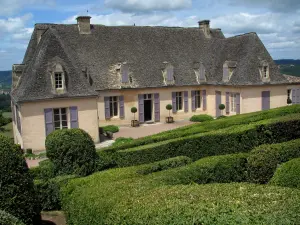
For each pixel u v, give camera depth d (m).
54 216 11.52
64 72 25.78
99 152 14.95
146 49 36.06
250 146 16.92
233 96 33.97
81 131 13.61
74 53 32.34
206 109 37.53
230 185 7.98
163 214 6.44
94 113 26.83
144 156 15.32
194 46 38.88
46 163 14.24
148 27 38.09
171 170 10.80
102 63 33.03
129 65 34.00
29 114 24.61
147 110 36.41
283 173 9.77
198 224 6.06
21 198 9.60
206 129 18.61
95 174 11.02
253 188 7.62
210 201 6.80
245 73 33.19
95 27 35.28
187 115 36.53
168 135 17.62
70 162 13.08
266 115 21.05
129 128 32.41
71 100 25.88
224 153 16.55
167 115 35.41
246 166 12.13
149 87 33.69
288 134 17.75
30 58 31.75
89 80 31.36
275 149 12.25
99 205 7.83
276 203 6.54
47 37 27.66
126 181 9.42
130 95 33.25
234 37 37.72
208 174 11.02
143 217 6.56
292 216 5.99
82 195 8.95
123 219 6.82
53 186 11.99
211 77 36.91
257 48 34.88
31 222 9.88
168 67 34.69
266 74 34.00
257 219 5.94
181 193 7.48
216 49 38.97
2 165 9.42
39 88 25.05
